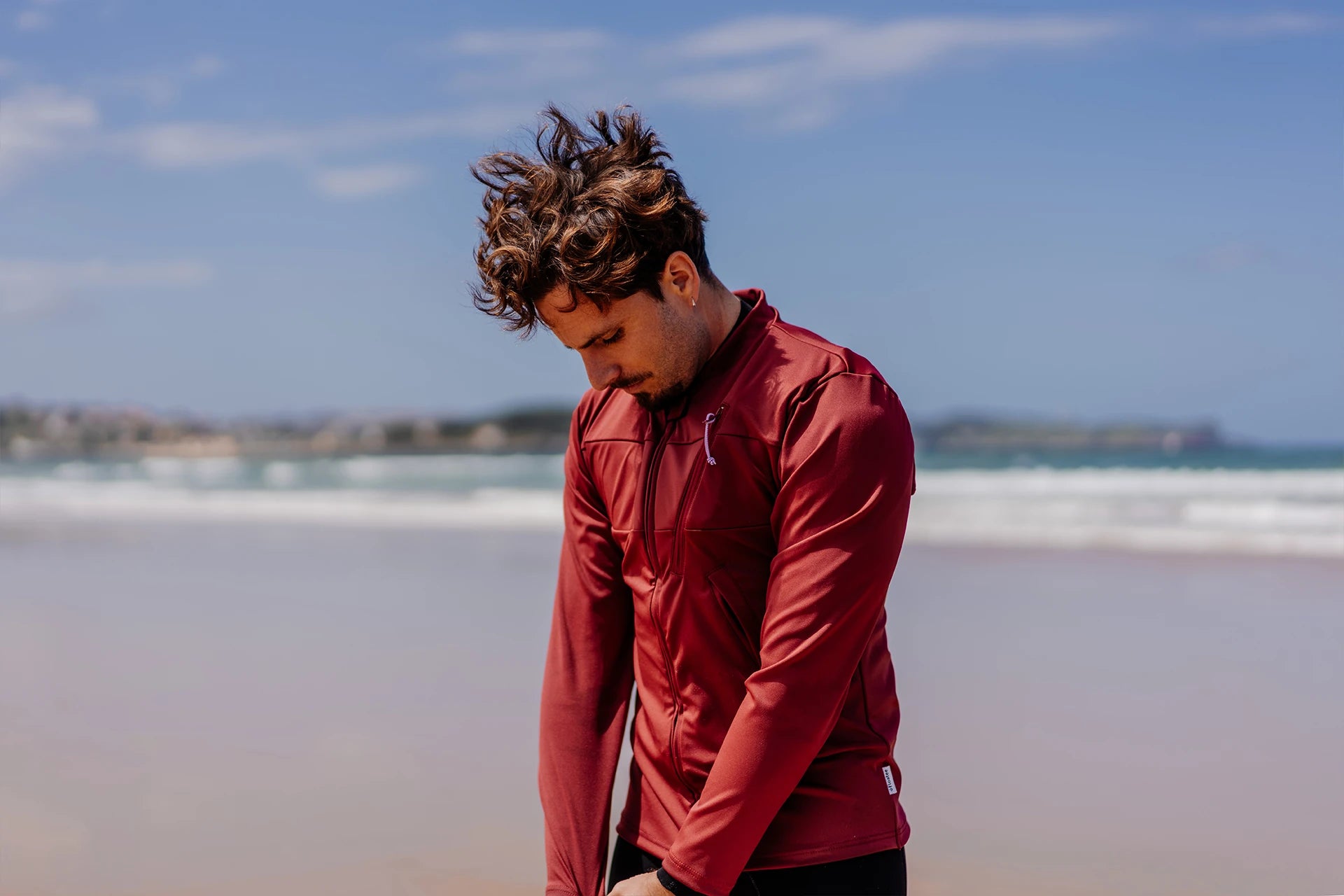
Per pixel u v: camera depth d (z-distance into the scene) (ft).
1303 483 64.03
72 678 17.06
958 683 16.06
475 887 9.43
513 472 108.27
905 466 4.09
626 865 4.72
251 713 14.96
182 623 21.38
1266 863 9.87
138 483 93.04
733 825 3.97
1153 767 12.42
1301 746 13.10
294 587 25.61
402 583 25.67
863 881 4.24
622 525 4.58
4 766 12.95
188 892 9.43
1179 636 18.95
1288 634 18.94
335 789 11.95
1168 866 9.82
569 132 4.17
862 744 4.34
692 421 4.32
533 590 24.09
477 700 15.25
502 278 4.00
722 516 4.23
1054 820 10.94
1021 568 27.14
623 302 3.98
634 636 4.96
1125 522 39.68
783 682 3.95
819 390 4.09
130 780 12.39
